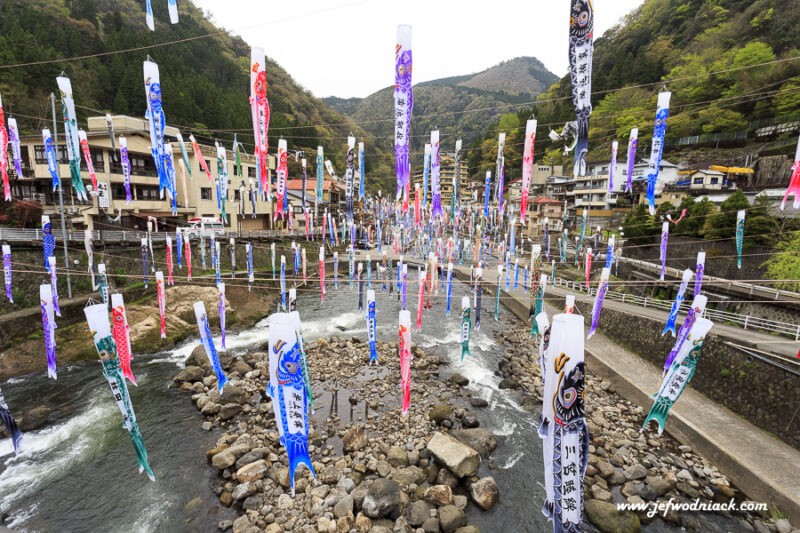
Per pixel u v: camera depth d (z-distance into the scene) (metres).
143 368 18.25
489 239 39.16
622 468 12.41
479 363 20.25
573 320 5.93
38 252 20.67
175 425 14.07
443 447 12.39
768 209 21.92
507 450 13.30
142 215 29.62
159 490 11.20
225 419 14.42
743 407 13.88
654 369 18.02
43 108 34.69
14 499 10.78
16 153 14.39
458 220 37.19
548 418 6.23
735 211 22.81
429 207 31.42
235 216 38.19
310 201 48.50
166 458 12.43
